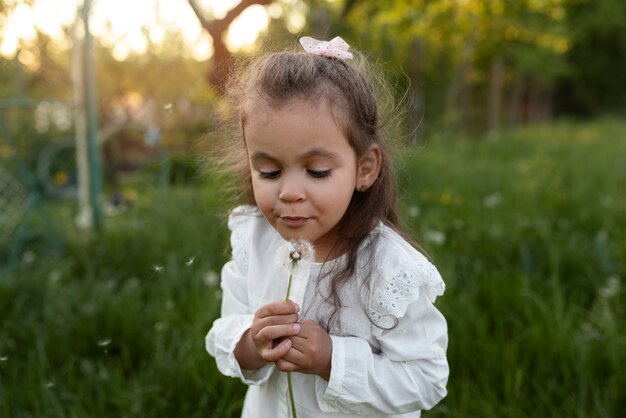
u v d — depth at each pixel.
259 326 1.28
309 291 1.38
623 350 2.28
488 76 13.74
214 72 2.02
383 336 1.35
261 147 1.19
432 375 1.36
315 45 1.39
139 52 5.04
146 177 5.95
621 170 6.58
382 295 1.30
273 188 1.20
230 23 2.05
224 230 3.47
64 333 2.63
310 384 1.41
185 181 5.28
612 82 24.59
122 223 4.15
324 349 1.29
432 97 9.65
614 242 3.52
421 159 5.76
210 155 1.77
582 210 4.37
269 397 1.47
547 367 2.25
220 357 1.48
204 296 2.71
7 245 3.99
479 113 13.66
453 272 2.96
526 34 10.84
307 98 1.18
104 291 2.94
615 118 21.44
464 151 8.23
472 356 2.29
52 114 4.21
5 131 3.98
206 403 2.12
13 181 4.02
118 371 2.33
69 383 2.29
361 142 1.25
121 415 2.14
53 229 4.02
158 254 3.44
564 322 2.41
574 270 3.15
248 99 1.24
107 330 2.64
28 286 3.12
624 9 22.66
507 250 3.38
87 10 4.13
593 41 24.14
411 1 7.07
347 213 1.36
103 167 7.12
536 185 5.04
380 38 8.05
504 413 2.03
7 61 4.14
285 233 1.23
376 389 1.31
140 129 6.30
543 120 22.36
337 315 1.36
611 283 2.78
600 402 2.07
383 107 1.53
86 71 4.10
